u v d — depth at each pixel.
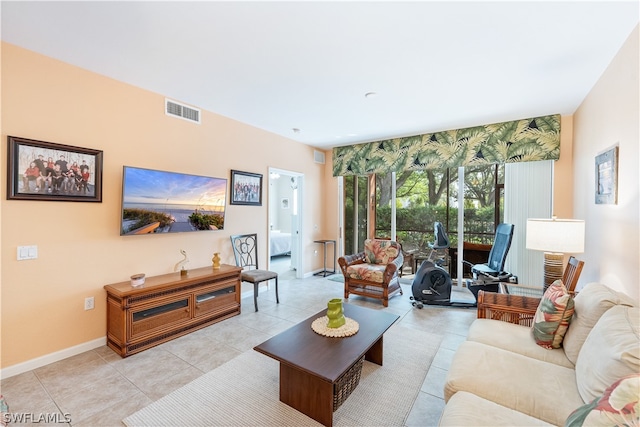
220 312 3.35
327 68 2.60
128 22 1.96
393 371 2.33
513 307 2.28
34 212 2.35
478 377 1.50
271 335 3.00
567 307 1.78
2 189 2.19
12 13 1.85
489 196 4.68
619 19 1.88
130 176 2.86
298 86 2.97
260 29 2.03
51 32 2.08
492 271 3.84
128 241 2.94
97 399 1.97
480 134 4.28
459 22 1.94
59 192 2.46
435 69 2.60
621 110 2.19
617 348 1.21
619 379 1.05
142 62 2.51
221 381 2.19
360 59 2.44
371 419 1.81
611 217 2.39
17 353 2.28
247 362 2.46
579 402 1.32
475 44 2.20
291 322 3.34
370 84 2.92
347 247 5.96
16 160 2.23
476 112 3.71
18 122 2.26
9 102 2.22
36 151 2.33
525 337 1.98
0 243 2.19
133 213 2.90
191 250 3.54
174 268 3.35
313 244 5.78
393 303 4.04
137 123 3.00
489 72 2.64
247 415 1.83
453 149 4.49
